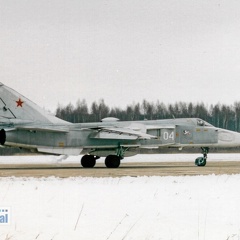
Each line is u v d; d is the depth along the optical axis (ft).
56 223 46.85
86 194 70.38
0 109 146.51
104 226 45.44
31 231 42.80
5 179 100.01
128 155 159.63
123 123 160.15
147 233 42.34
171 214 52.54
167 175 116.37
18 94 148.36
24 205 58.75
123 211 54.49
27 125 147.54
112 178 102.17
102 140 155.43
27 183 89.15
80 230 43.57
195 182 92.07
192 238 40.55
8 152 362.33
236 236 41.39
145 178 102.32
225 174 117.08
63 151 151.94
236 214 52.90
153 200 64.08
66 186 82.74
